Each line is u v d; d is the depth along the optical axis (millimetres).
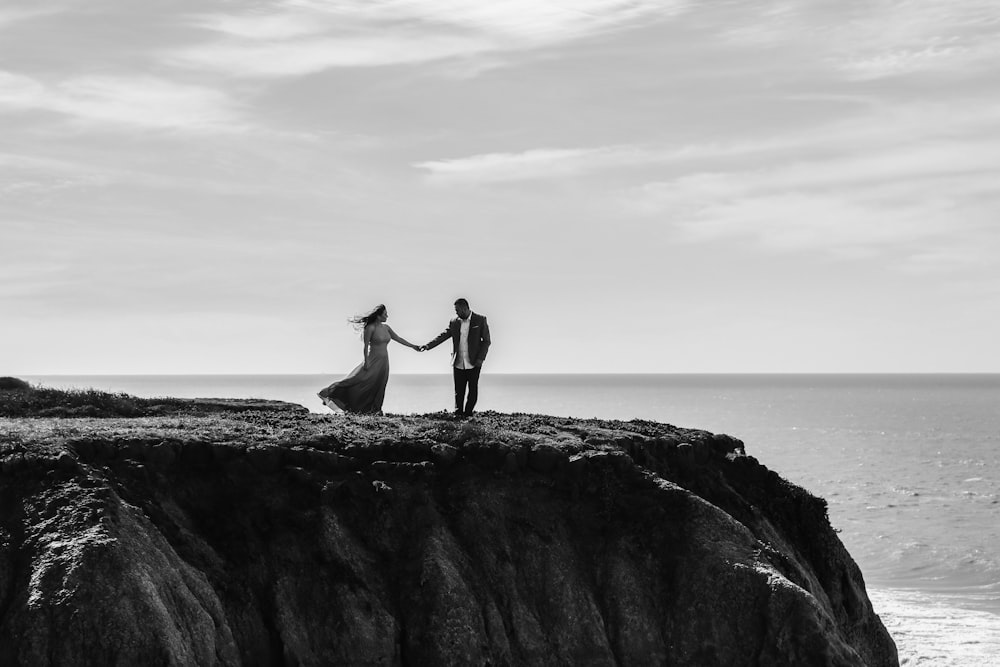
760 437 144750
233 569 23078
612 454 27984
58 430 25031
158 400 35219
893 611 49062
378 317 33719
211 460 24750
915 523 73188
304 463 25375
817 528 31812
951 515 76562
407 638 23297
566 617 25156
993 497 85250
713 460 32406
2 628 19422
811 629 24516
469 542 25562
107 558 20312
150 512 22953
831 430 159375
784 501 32031
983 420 190000
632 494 27562
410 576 24141
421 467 26312
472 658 23156
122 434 24875
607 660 24812
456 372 32438
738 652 24906
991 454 120812
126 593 20016
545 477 27547
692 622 25328
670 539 26656
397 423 29578
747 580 25453
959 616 48062
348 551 24062
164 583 21000
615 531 26891
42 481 22094
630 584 25938
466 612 23641
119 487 23000
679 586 25859
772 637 24672
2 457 22500
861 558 62219
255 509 24156
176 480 24172
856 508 79625
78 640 19375
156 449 24234
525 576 25578
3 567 20359
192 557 22719
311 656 22500
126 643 19500
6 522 21250
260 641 22375
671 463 30953
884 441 139000
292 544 23781
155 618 19922
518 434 28953
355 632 22875
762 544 26891
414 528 25188
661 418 174250
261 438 26016
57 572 19984
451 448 27250
